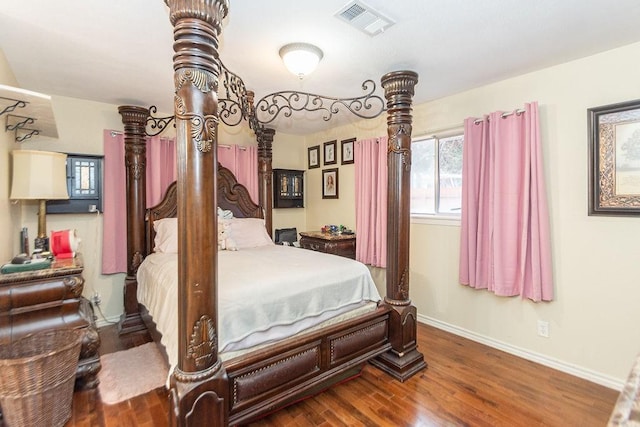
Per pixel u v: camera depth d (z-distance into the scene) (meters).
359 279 2.47
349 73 2.50
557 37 1.97
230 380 1.65
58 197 2.50
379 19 1.73
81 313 2.15
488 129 2.75
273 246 3.66
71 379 1.87
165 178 3.58
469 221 2.85
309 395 2.13
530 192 2.50
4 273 1.94
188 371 1.43
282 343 1.92
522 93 2.58
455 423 1.86
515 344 2.70
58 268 2.06
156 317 2.30
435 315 3.28
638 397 0.70
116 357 2.62
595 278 2.29
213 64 1.38
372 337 2.33
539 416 1.92
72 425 1.84
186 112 1.34
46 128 2.50
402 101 2.36
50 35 1.88
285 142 4.80
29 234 2.90
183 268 1.41
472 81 2.70
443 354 2.70
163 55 2.16
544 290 2.45
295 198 4.80
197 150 1.36
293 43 1.99
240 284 1.98
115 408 1.99
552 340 2.49
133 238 3.19
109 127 3.30
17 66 2.33
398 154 2.38
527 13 1.69
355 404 2.04
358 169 3.86
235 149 4.06
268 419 1.91
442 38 1.94
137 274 3.15
